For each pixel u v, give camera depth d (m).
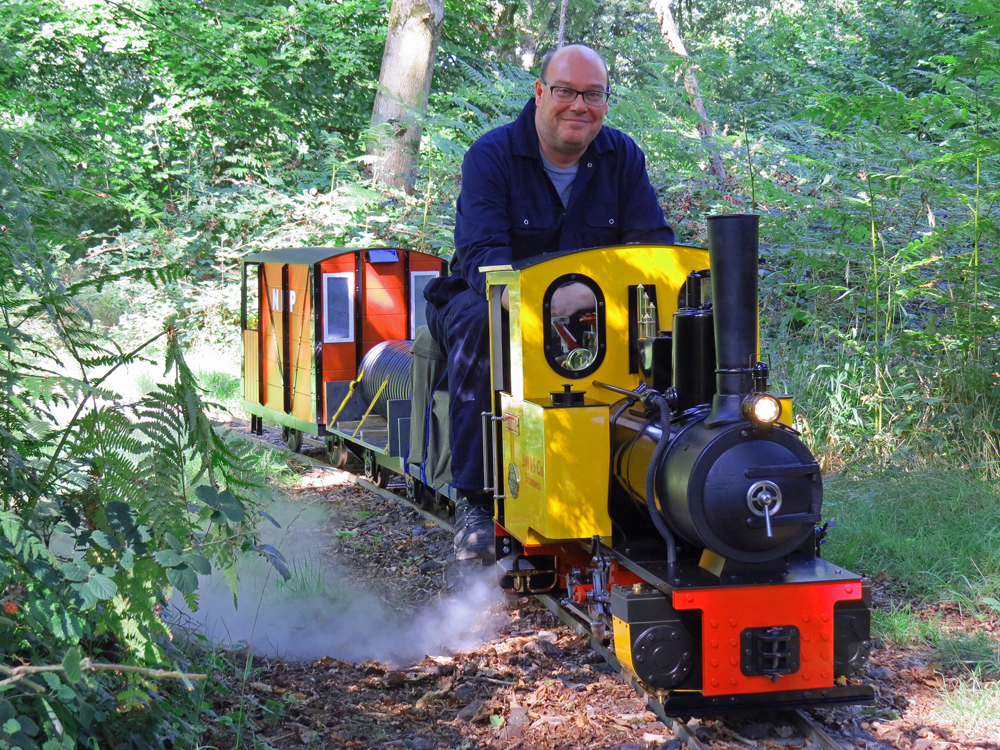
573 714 3.78
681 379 3.83
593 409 4.02
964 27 12.84
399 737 3.65
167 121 18.03
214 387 12.05
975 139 7.08
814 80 11.67
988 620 4.65
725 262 3.46
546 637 4.61
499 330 4.81
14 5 16.36
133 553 2.81
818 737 3.50
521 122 5.29
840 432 7.52
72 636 2.66
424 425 6.34
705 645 3.51
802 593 3.57
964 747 3.45
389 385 8.09
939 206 8.41
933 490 6.19
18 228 2.81
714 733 3.61
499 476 4.83
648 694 3.81
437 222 13.39
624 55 20.70
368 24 20.16
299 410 9.18
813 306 8.88
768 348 8.58
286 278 9.44
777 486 3.43
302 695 3.97
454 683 4.14
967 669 4.11
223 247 14.65
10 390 2.97
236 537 3.31
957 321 7.31
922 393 7.56
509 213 5.33
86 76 18.59
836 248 8.27
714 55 11.25
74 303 3.15
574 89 5.00
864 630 3.66
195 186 16.59
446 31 21.28
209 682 3.71
